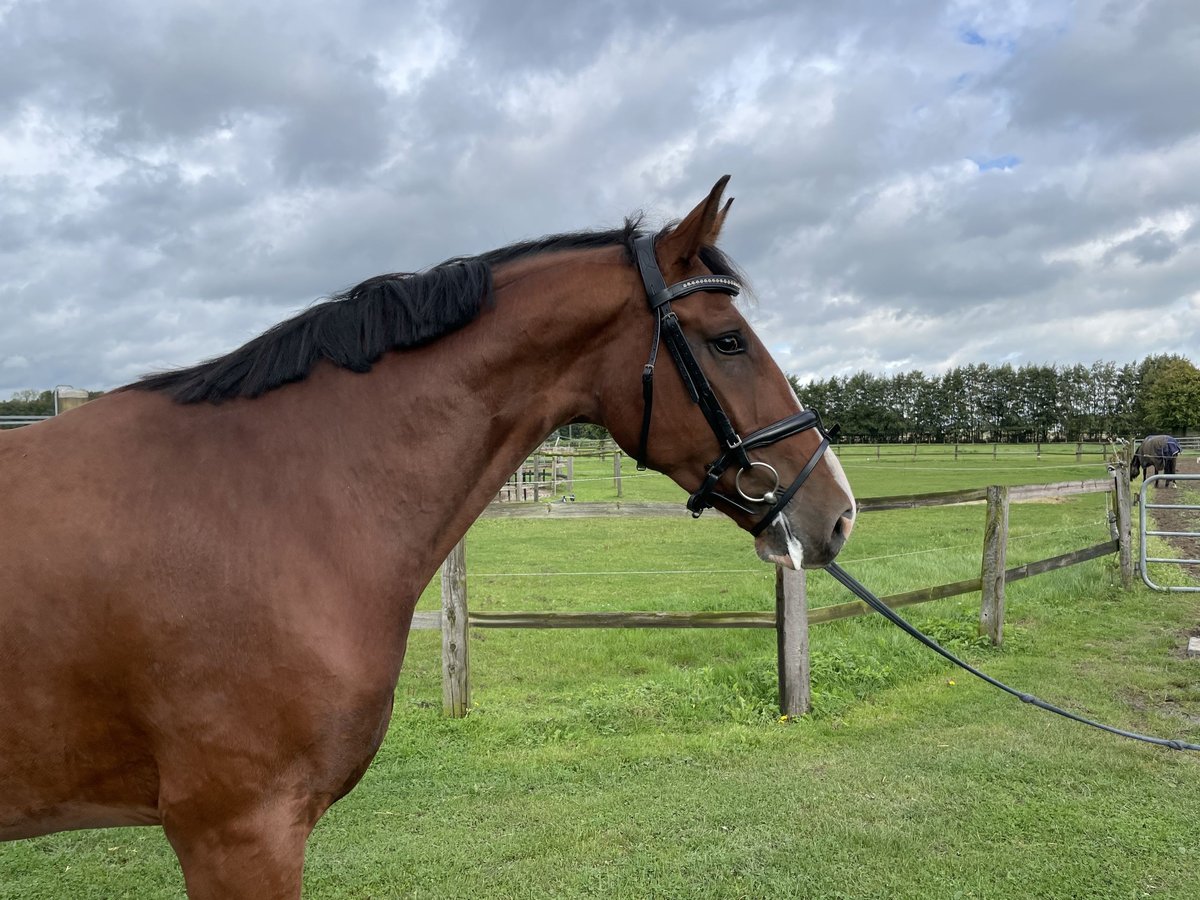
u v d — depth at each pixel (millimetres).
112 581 1293
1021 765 3842
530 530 15453
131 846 3174
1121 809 3385
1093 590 7977
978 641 5996
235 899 1373
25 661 1266
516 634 6895
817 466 1672
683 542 13570
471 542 13680
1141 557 8219
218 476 1407
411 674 5797
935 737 4250
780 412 1675
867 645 5930
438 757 4059
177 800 1347
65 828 1475
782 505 1648
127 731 1357
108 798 1429
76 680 1299
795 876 2893
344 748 1435
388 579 1517
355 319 1597
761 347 1698
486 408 1648
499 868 2965
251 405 1507
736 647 6375
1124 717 4512
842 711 4691
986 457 43406
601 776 3805
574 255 1740
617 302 1671
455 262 1732
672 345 1645
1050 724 4422
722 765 3922
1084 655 5766
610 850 3096
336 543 1455
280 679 1345
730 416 1648
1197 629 6516
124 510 1333
